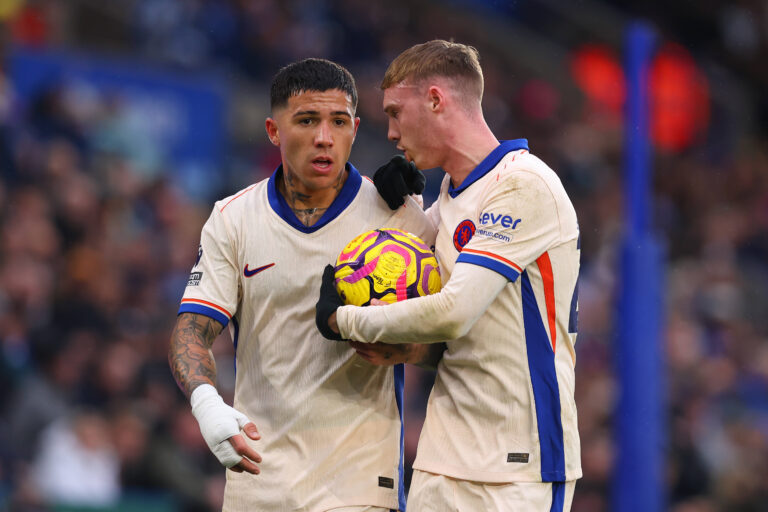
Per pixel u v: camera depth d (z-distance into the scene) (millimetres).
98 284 31172
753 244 51938
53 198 33219
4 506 24500
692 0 62438
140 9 46438
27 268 30203
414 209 13008
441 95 12125
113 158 36562
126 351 28484
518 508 11664
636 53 18438
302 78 12070
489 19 58375
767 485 30438
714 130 57312
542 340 11922
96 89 37625
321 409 12633
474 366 11992
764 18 63969
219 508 26516
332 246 12633
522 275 11906
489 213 11727
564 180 49125
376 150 47125
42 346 28062
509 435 11844
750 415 35656
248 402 12977
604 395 29625
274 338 12727
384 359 12078
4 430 25609
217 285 12719
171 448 26766
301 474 12578
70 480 25078
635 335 18000
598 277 39438
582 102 57688
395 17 54531
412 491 12414
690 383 35250
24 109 36000
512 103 54125
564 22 59906
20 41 41469
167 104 38594
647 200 18250
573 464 12039
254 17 48500
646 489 17859
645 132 18281
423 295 11812
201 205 38219
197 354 12305
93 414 26797
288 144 12234
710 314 43125
